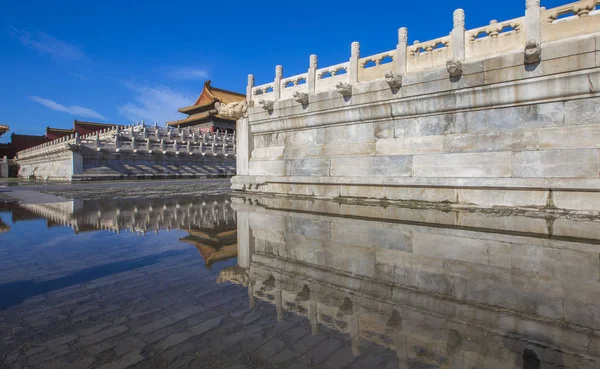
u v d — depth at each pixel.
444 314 3.83
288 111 15.34
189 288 4.80
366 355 3.06
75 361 3.02
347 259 6.01
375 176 11.94
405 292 4.48
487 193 9.73
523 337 3.30
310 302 4.26
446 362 2.91
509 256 5.87
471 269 5.29
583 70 8.49
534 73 9.12
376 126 12.73
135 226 9.63
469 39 10.48
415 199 11.10
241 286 4.86
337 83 12.77
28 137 74.88
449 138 10.85
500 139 9.91
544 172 9.09
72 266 5.86
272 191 16.05
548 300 4.11
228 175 54.69
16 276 5.32
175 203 15.30
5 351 3.18
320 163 14.11
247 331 3.55
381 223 9.14
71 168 39.19
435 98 10.97
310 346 3.23
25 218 11.11
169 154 47.34
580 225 7.80
